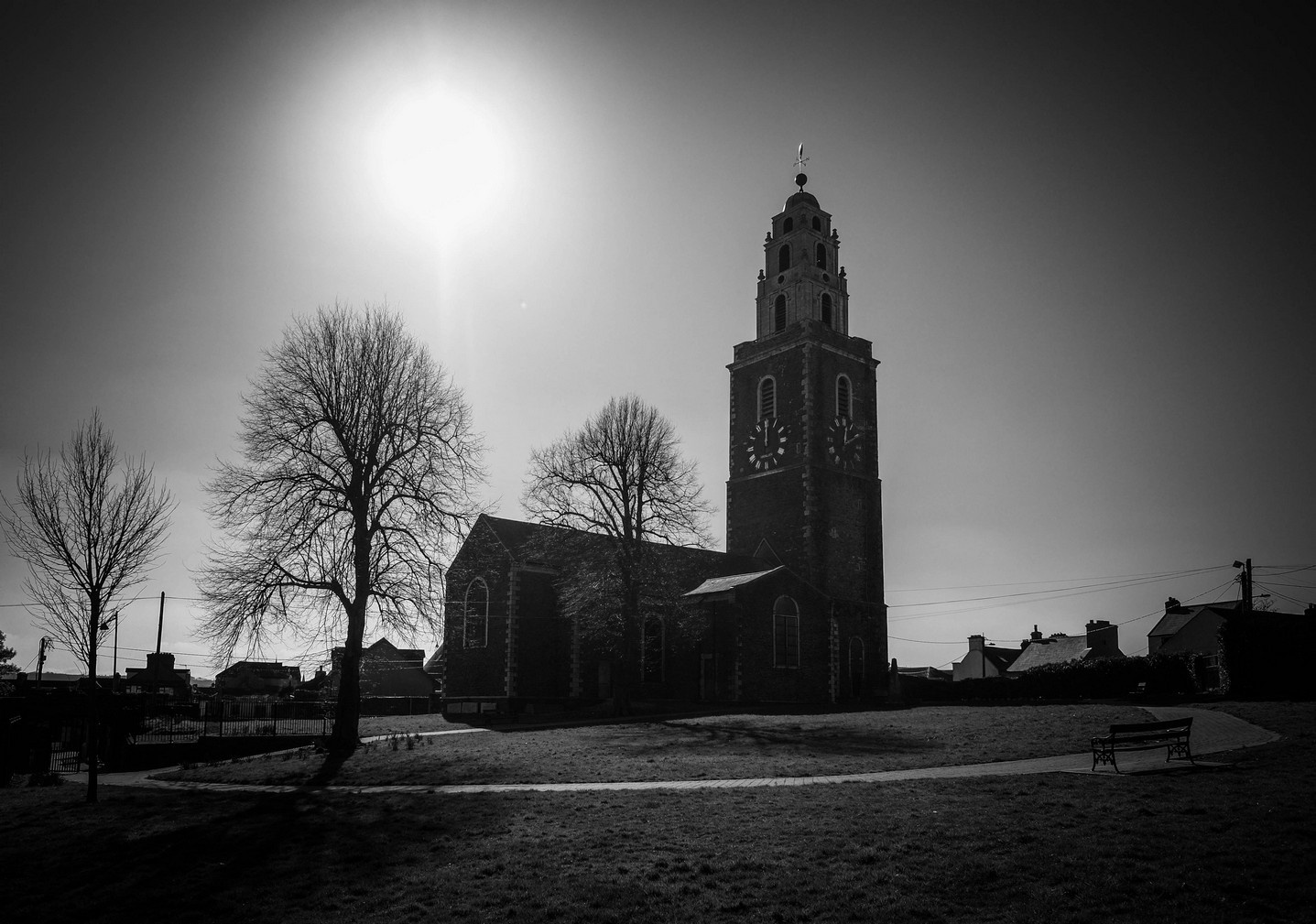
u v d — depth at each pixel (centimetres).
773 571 6031
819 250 7269
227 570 3719
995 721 3872
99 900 1577
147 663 7919
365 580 3809
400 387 4056
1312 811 1678
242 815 2180
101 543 2456
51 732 3794
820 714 4819
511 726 4541
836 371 7062
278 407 3934
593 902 1465
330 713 4778
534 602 5709
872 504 7075
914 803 1970
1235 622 4753
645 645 5950
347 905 1520
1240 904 1297
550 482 5409
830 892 1448
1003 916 1321
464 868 1672
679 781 2545
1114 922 1266
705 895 1468
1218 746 2670
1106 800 1870
